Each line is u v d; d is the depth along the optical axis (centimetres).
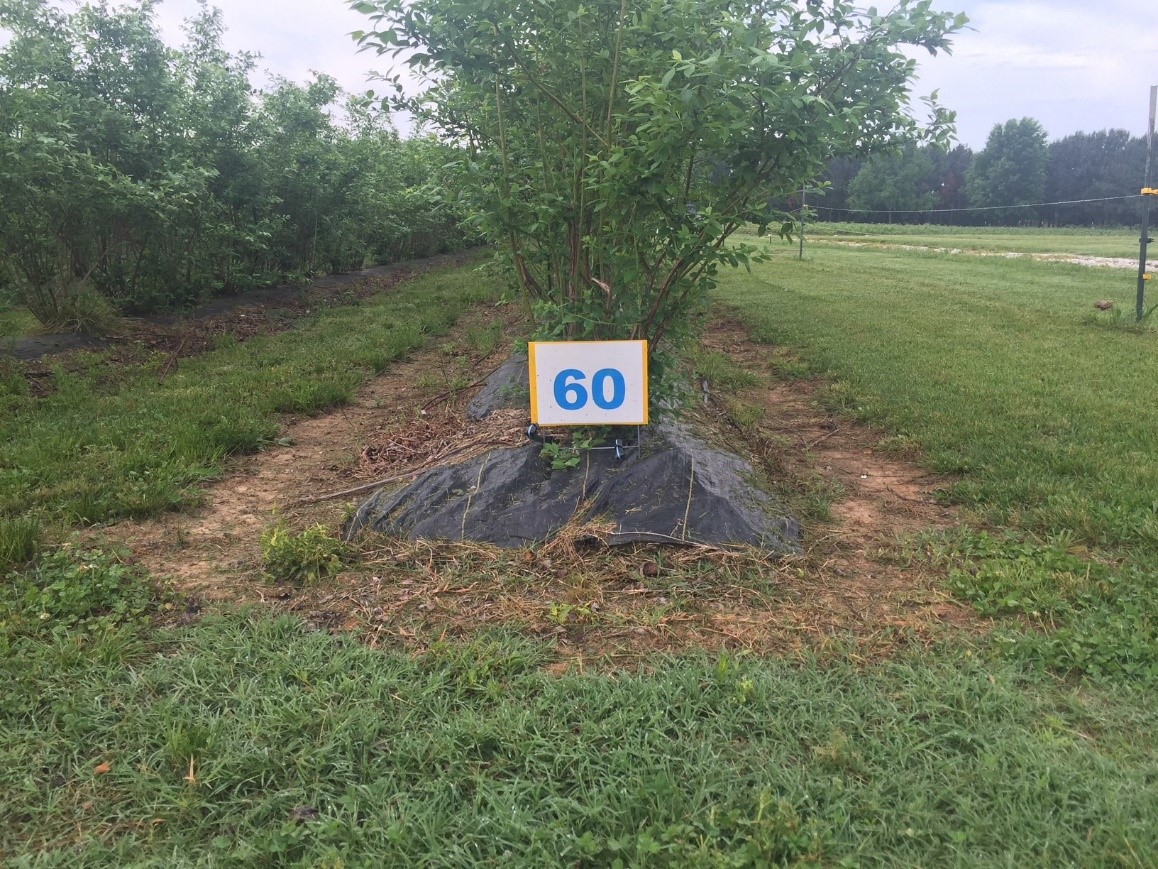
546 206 452
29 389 757
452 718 279
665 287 459
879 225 5472
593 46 465
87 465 533
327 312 1345
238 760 255
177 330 1112
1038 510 451
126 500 476
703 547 404
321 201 1534
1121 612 345
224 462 580
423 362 964
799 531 436
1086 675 303
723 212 441
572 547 404
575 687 294
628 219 461
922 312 1295
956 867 212
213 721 273
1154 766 248
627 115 432
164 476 517
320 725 274
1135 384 762
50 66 1018
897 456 597
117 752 264
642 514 422
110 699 291
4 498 471
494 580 382
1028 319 1206
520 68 456
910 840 224
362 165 1594
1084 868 213
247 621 346
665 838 222
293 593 378
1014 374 813
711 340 1116
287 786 250
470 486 453
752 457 557
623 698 287
